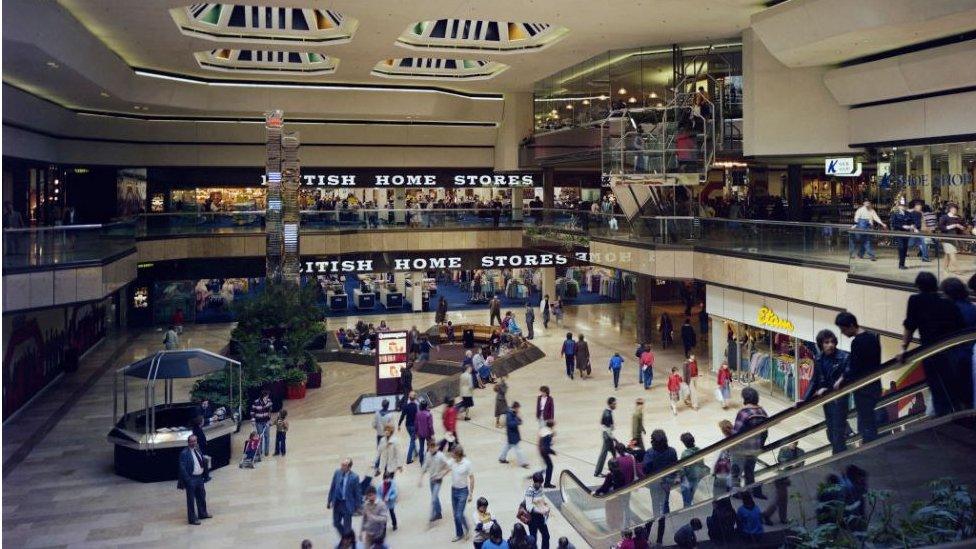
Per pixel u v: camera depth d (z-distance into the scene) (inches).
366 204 1594.5
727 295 888.3
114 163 1398.9
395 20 899.4
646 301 1131.9
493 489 589.3
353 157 1583.4
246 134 1491.1
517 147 1550.2
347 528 485.4
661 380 941.8
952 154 756.6
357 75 1254.3
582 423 761.0
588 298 1660.9
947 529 222.2
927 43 744.3
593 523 462.6
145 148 1445.6
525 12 866.8
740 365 884.6
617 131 959.6
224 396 781.3
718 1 815.7
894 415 251.0
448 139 1619.1
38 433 768.9
